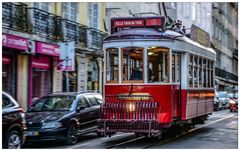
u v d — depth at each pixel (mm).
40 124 14914
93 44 29594
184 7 49438
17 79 23125
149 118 14773
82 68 29297
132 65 15406
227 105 42250
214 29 66062
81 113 16125
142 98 15164
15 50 22438
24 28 22859
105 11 35812
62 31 26078
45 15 24703
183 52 16500
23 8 22875
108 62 15711
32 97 24469
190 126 19359
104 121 15109
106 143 15719
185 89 16578
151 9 38938
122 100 15273
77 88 28656
